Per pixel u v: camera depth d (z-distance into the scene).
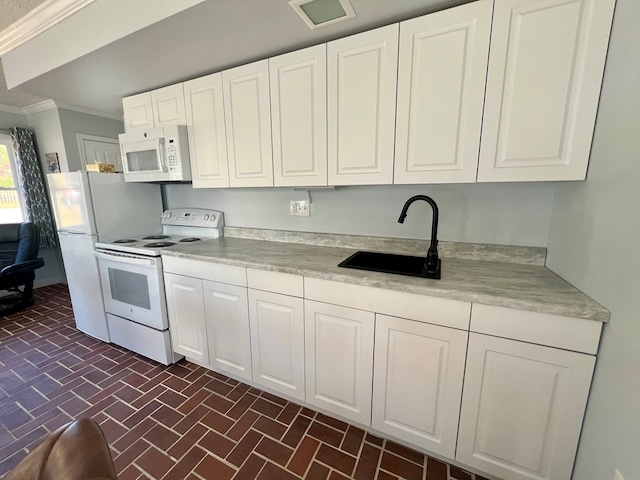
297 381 1.60
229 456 1.38
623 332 0.83
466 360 1.16
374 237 1.85
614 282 0.88
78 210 2.33
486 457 1.20
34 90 2.14
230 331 1.79
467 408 1.19
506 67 1.12
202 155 2.00
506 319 1.06
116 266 2.19
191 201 2.66
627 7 0.88
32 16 1.68
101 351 2.33
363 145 1.45
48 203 3.77
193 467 1.33
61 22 1.65
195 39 1.46
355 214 1.91
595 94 1.01
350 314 1.37
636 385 0.76
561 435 1.05
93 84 2.05
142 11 1.34
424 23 1.22
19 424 1.59
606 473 0.87
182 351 2.05
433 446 1.29
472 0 1.18
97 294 2.39
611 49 0.95
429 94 1.26
